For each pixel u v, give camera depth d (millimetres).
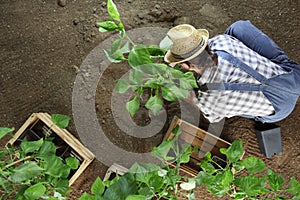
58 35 2646
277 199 1742
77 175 2432
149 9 2621
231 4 2645
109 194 1420
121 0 2637
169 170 1795
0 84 2662
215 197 2682
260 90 1987
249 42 2232
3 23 2654
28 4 2652
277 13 2635
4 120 2668
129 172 1540
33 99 2664
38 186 1489
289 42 2646
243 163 1741
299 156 2697
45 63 2656
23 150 1623
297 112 2652
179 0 2631
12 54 2656
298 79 2086
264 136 2582
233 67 1885
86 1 2641
